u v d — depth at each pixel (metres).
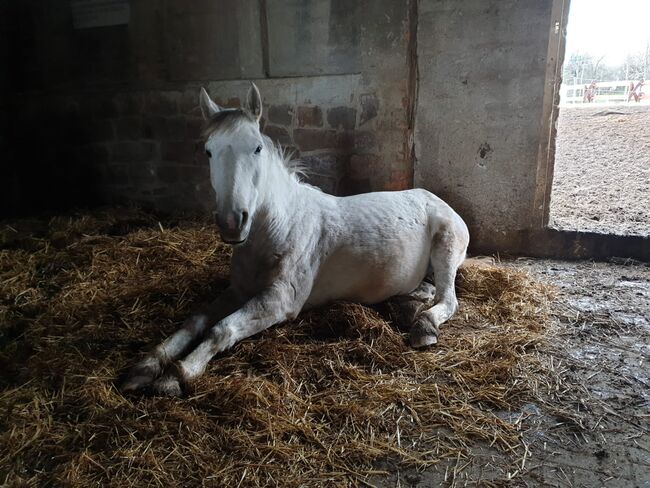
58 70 4.76
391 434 1.83
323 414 1.91
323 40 3.83
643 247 3.44
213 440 1.76
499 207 3.71
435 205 2.94
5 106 4.99
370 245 2.55
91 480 1.60
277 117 4.14
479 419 1.90
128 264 3.27
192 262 3.27
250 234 2.35
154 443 1.74
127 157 4.76
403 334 2.48
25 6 4.66
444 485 1.60
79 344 2.38
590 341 2.46
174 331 2.50
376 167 3.96
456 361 2.27
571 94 14.55
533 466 1.68
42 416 1.90
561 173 5.98
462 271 3.16
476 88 3.53
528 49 3.34
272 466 1.66
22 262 3.38
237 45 4.10
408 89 3.71
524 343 2.42
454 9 3.43
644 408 1.96
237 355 2.24
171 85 4.42
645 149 6.85
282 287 2.34
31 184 5.21
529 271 3.39
